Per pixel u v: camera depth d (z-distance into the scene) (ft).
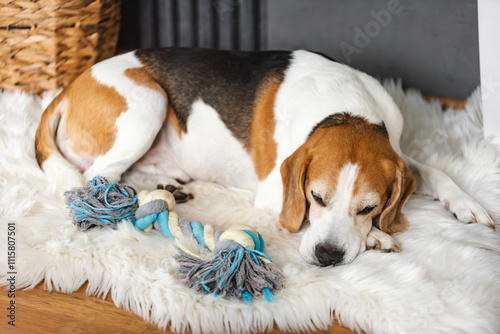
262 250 7.56
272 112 8.87
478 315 6.51
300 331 6.61
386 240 7.75
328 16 12.91
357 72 9.33
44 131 9.41
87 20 11.93
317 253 7.27
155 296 6.87
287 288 7.00
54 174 9.05
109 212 8.00
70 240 7.74
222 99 9.18
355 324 6.64
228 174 9.55
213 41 14.06
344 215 7.34
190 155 9.55
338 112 8.25
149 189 9.44
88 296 7.13
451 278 7.18
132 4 14.33
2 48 11.79
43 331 6.57
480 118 11.00
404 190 7.84
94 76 9.34
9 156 9.69
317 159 7.55
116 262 7.38
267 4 13.39
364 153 7.49
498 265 7.40
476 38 11.86
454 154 10.26
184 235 7.88
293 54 9.51
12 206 8.40
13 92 11.94
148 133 9.04
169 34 14.26
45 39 11.64
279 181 8.64
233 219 8.58
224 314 6.64
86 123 9.21
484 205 8.99
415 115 11.55
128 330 6.59
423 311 6.59
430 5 12.06
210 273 7.00
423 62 12.55
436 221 8.41
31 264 7.32
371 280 6.99
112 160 9.07
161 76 9.38
